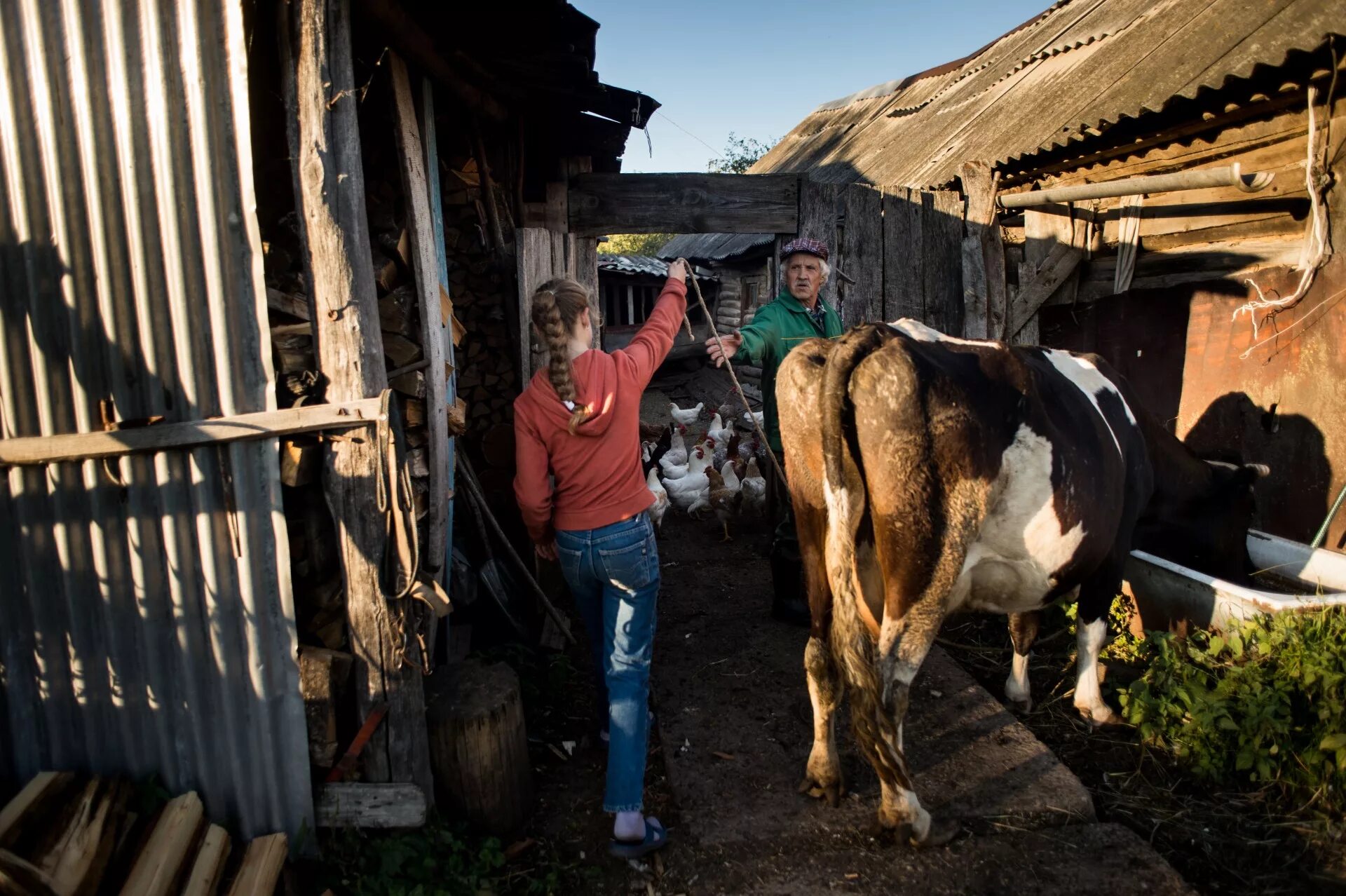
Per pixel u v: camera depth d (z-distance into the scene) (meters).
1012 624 3.30
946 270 5.38
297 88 2.26
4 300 2.22
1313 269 3.79
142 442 2.21
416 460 3.31
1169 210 4.64
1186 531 3.82
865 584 2.58
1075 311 5.44
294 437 2.34
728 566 5.29
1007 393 2.51
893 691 2.41
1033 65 7.04
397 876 2.32
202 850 2.23
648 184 5.41
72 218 2.19
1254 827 2.61
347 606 2.43
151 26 2.12
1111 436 3.00
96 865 2.04
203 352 2.25
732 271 13.88
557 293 2.55
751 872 2.40
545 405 2.51
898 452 2.31
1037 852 2.43
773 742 3.04
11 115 2.14
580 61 4.07
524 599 4.30
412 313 3.30
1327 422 3.84
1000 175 5.30
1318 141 3.72
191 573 2.31
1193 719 2.86
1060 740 3.13
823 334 3.84
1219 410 4.42
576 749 3.17
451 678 2.81
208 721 2.38
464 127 4.57
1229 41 4.11
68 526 2.28
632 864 2.52
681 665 3.74
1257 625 3.08
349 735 2.53
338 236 2.31
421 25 3.51
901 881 2.33
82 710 2.37
